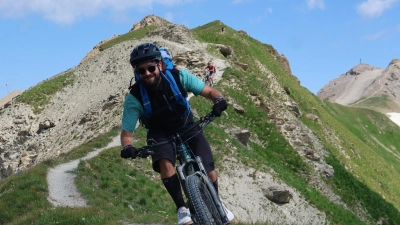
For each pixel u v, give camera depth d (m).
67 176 22.84
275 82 69.25
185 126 6.83
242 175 32.72
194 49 64.12
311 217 31.97
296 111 60.78
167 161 6.59
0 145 59.25
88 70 71.00
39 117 61.91
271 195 31.19
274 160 41.28
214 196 6.12
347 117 125.62
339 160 50.41
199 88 6.76
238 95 48.12
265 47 96.81
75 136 47.41
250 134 43.53
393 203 52.03
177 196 6.59
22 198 18.02
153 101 6.61
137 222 14.52
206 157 6.77
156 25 103.62
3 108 65.81
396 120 197.12
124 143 6.61
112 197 21.22
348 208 41.34
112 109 48.50
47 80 73.12
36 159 51.16
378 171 64.62
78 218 13.05
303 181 39.72
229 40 78.31
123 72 65.25
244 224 14.34
